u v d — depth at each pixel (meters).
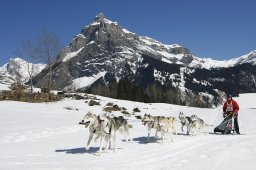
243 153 13.23
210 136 19.03
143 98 94.25
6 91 49.16
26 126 24.30
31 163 11.48
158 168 10.90
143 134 20.41
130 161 12.12
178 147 15.18
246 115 36.09
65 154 13.59
